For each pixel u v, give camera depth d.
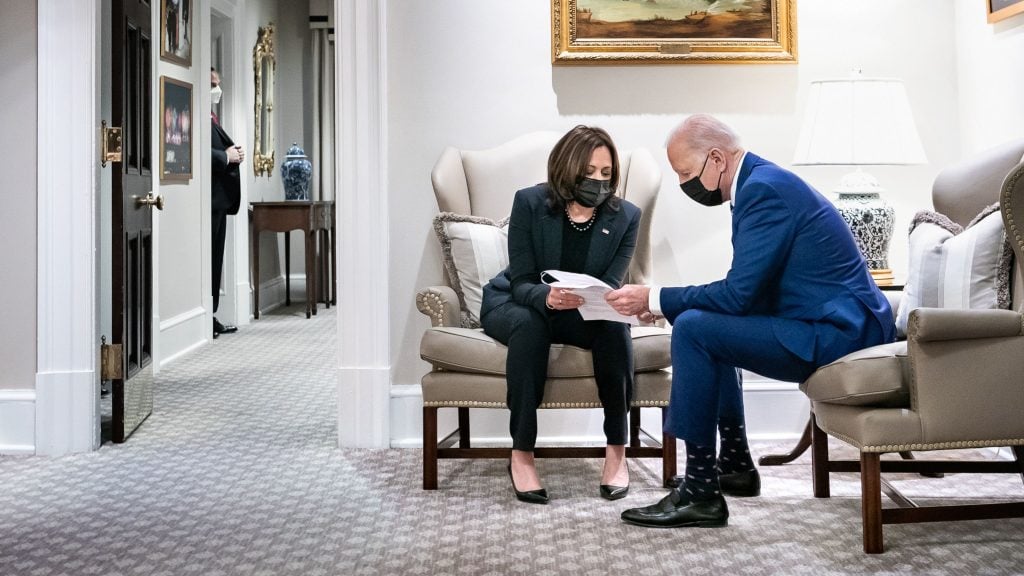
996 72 3.31
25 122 3.45
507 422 3.62
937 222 2.84
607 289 2.60
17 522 2.64
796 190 2.53
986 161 2.87
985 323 2.26
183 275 6.02
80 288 3.47
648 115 3.60
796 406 3.60
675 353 2.57
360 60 3.46
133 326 3.84
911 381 2.29
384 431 3.52
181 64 5.90
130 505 2.81
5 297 3.47
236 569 2.26
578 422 3.60
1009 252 2.54
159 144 5.45
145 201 3.94
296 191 8.25
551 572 2.23
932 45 3.62
